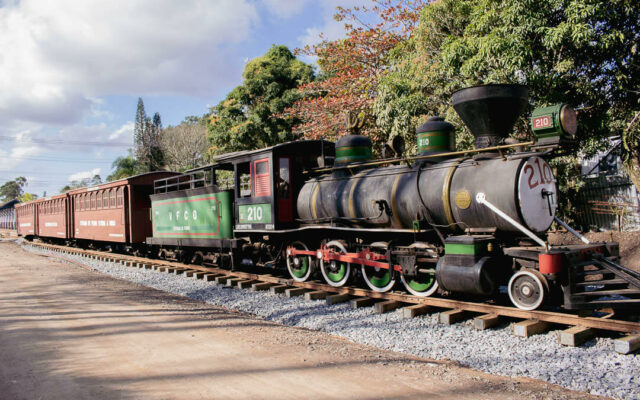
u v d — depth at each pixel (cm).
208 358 501
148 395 396
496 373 460
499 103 660
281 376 443
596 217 1448
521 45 920
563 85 1009
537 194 638
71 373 456
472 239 625
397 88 1205
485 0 1007
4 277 1224
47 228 2425
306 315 718
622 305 558
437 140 762
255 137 2339
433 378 438
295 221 972
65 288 1012
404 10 1566
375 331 612
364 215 808
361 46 1642
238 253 1121
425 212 709
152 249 1591
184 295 948
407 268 720
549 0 931
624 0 934
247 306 812
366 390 406
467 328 600
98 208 1792
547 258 551
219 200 1115
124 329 630
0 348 547
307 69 2400
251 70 2378
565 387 416
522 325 551
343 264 849
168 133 5316
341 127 1574
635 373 428
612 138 1357
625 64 1018
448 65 1069
